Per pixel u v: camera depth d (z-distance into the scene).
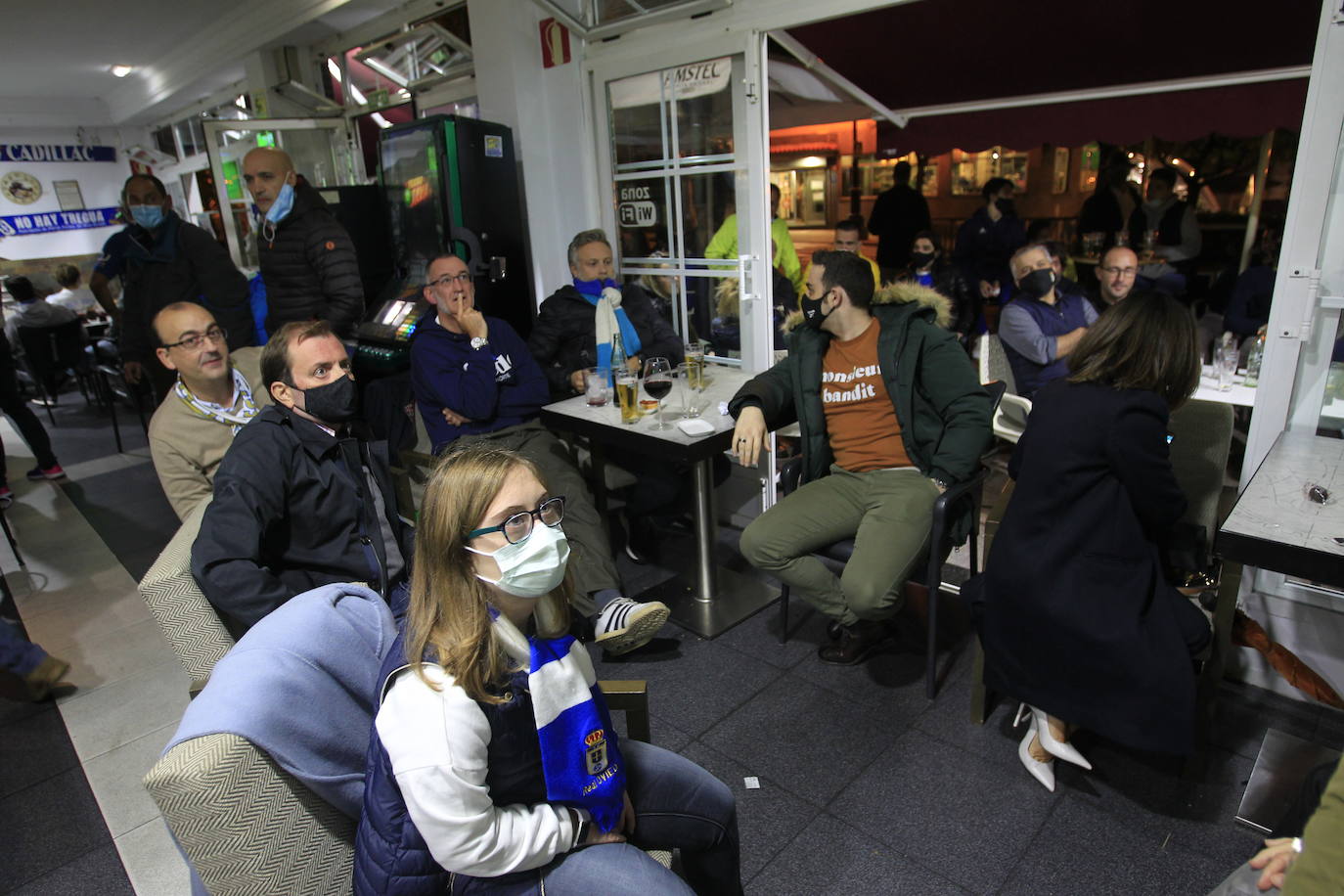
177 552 1.68
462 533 1.04
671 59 3.17
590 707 1.16
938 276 4.61
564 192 3.84
